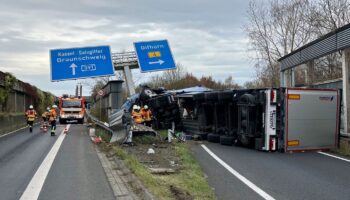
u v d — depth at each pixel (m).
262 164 14.28
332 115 18.61
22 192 10.08
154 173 12.14
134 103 33.62
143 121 27.58
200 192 9.52
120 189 10.20
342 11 30.27
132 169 12.34
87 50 38.91
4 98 39.41
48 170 13.28
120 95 44.22
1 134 30.44
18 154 17.75
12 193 9.98
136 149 19.16
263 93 18.11
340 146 18.42
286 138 17.75
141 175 11.14
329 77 31.31
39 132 32.53
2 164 14.76
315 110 18.28
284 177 11.75
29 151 18.89
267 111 17.94
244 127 19.16
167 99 30.61
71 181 11.33
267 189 10.16
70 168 13.64
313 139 18.23
